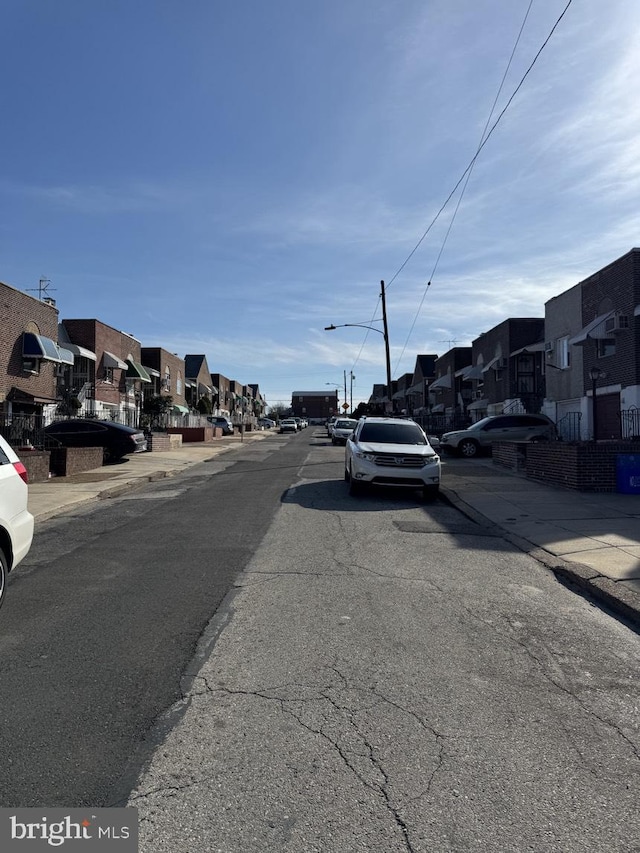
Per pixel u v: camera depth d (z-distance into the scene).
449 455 24.88
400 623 5.67
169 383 49.62
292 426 67.06
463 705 4.14
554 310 26.59
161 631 5.43
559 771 3.41
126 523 10.69
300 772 3.35
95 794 3.15
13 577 7.22
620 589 6.44
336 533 9.65
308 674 4.57
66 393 31.52
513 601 6.40
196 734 3.72
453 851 2.78
